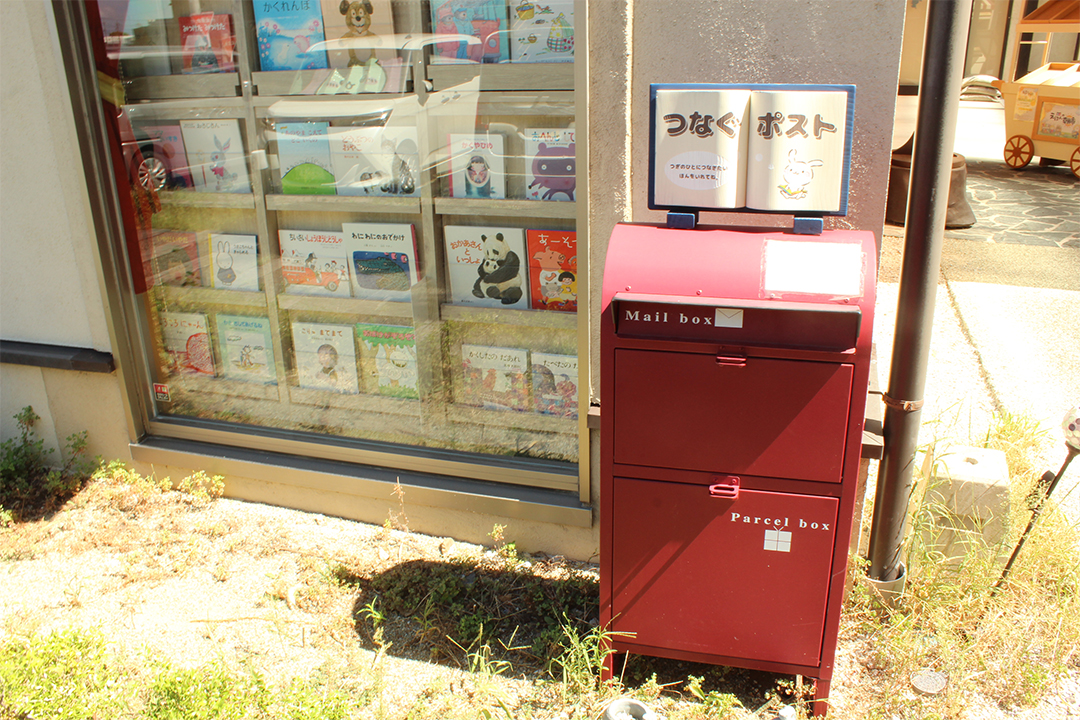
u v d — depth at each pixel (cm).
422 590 320
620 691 267
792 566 243
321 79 342
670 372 233
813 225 237
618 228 249
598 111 284
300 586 325
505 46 308
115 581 332
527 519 339
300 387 387
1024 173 1174
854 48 258
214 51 353
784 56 263
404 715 261
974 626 293
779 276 222
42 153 362
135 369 394
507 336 343
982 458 320
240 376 395
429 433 370
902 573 302
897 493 289
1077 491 391
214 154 368
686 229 247
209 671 256
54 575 338
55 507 386
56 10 338
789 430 230
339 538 357
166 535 358
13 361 397
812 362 223
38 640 269
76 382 398
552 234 324
